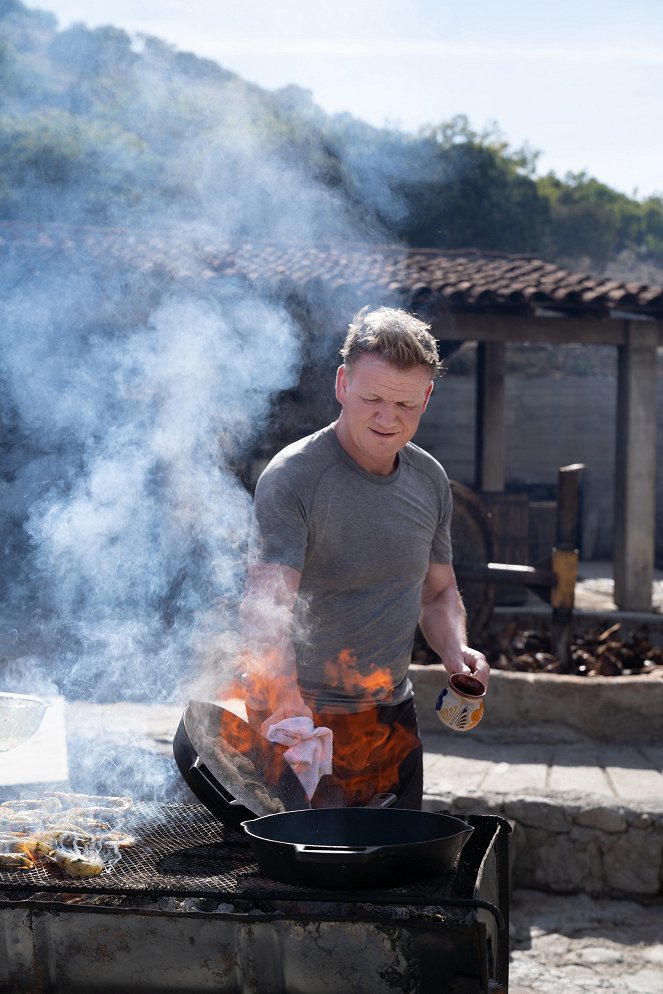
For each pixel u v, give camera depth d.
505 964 1.79
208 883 1.58
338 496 2.29
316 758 2.03
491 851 1.70
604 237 38.72
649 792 4.34
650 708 5.14
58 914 1.53
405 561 2.38
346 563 2.33
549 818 4.00
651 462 9.37
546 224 29.77
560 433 16.50
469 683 2.35
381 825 1.70
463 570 6.71
